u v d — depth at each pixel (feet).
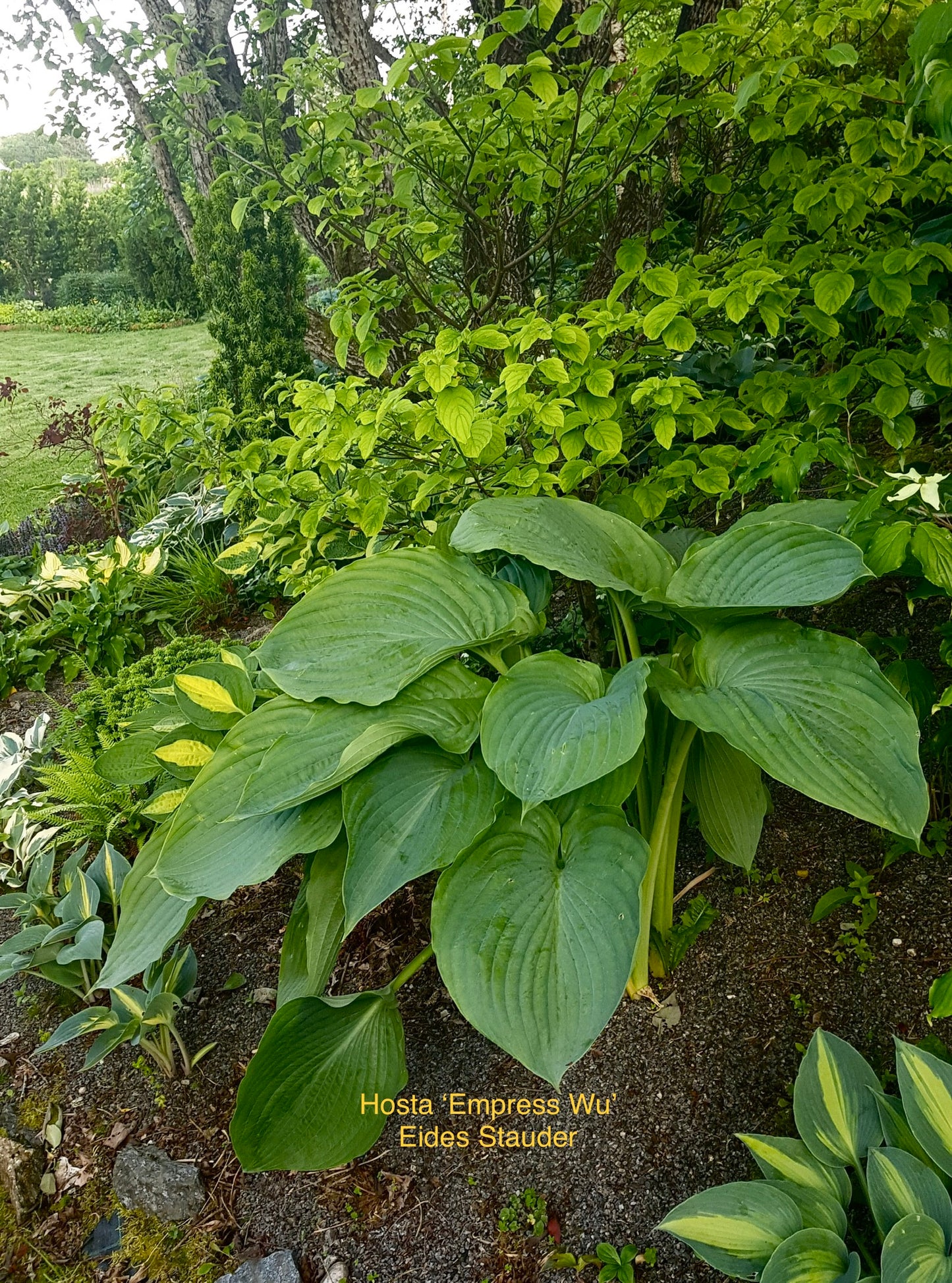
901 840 6.50
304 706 6.13
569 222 9.29
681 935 6.43
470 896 4.89
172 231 46.11
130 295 55.42
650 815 6.11
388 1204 5.64
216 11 13.09
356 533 8.97
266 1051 5.20
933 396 7.15
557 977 4.51
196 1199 5.92
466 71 8.44
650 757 6.03
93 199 62.39
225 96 13.08
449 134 7.87
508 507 6.29
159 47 9.05
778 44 7.09
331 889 5.71
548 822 5.27
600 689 5.68
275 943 7.79
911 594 5.57
